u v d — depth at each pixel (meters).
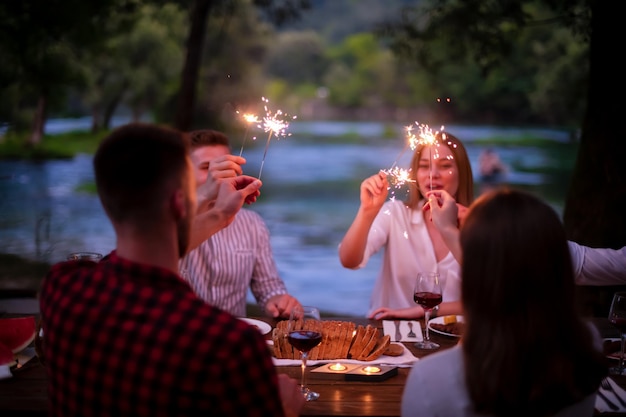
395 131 49.34
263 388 1.30
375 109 65.81
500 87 46.75
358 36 69.19
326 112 66.56
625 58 4.59
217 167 2.29
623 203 4.54
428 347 2.56
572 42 20.42
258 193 2.27
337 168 26.81
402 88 63.88
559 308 1.42
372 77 65.69
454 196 3.36
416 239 3.32
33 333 2.44
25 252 9.08
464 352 1.45
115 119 36.09
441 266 3.29
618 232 4.54
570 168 23.50
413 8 7.42
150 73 27.53
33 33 7.65
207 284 3.26
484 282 1.41
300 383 2.18
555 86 20.41
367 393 2.11
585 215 4.70
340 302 7.73
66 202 14.12
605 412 1.98
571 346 1.43
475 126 46.72
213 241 3.27
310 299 7.85
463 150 3.31
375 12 85.69
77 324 1.32
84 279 1.37
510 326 1.40
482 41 6.90
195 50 7.47
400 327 2.80
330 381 2.21
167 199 1.38
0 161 20.59
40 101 22.16
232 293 3.29
